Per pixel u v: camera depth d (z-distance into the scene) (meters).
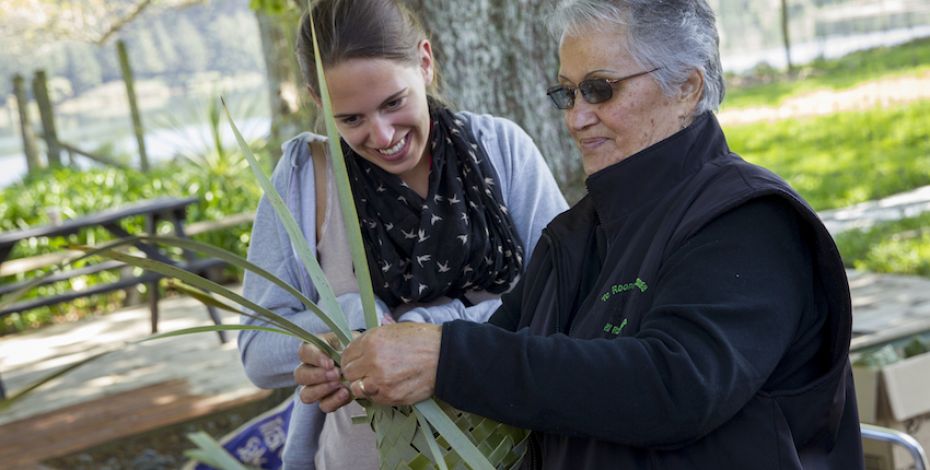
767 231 1.62
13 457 5.29
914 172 9.94
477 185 2.23
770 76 16.78
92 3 14.22
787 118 13.64
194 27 19.05
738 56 18.06
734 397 1.54
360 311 2.16
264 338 2.27
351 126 2.11
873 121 12.42
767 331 1.57
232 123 1.82
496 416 1.60
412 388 1.62
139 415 5.75
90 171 11.30
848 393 1.76
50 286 8.69
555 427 1.58
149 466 5.14
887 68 14.74
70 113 18.48
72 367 1.49
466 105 3.34
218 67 19.14
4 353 7.74
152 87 19.08
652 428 1.54
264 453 2.83
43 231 6.86
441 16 3.31
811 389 1.64
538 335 1.74
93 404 6.05
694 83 1.72
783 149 12.10
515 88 3.38
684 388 1.52
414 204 2.19
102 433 5.50
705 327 1.54
